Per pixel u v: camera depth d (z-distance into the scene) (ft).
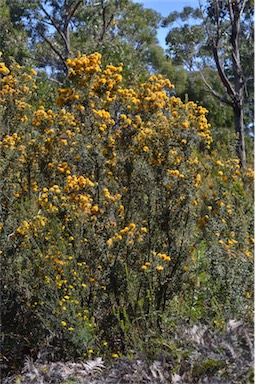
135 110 14.43
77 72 14.40
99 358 11.60
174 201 13.23
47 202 12.87
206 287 12.73
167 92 16.40
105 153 13.62
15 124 17.17
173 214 13.19
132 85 17.88
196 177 13.69
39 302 12.31
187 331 11.02
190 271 13.14
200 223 13.35
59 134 14.69
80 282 12.41
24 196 14.69
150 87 14.90
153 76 15.11
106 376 10.98
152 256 12.94
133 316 12.62
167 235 13.11
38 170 14.82
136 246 12.87
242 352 10.20
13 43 49.37
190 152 13.60
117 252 12.57
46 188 13.89
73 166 13.66
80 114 14.34
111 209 12.94
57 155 14.47
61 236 12.73
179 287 13.03
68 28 56.03
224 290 12.53
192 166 13.73
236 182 14.94
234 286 12.57
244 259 12.89
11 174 14.07
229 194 14.24
